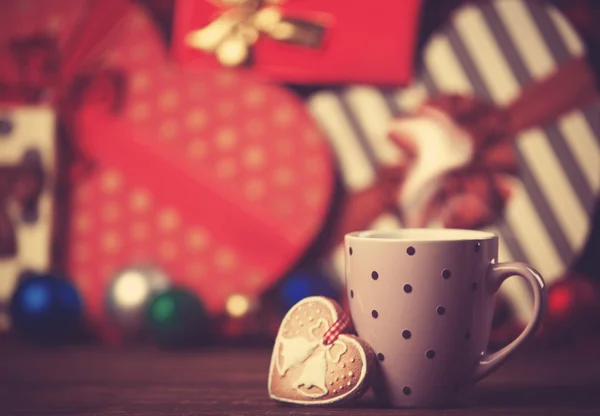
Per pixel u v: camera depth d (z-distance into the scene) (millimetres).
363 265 1035
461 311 1025
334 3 1457
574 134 1444
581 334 1338
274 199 1443
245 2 1464
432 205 1451
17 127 1483
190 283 1451
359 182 1462
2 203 1479
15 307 1354
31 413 1054
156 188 1463
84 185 1476
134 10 1479
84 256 1472
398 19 1454
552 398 1095
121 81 1476
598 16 1453
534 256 1442
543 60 1450
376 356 1037
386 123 1459
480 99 1453
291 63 1460
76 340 1387
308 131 1444
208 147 1457
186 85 1466
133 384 1161
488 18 1456
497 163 1448
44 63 1487
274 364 1057
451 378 1035
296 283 1373
